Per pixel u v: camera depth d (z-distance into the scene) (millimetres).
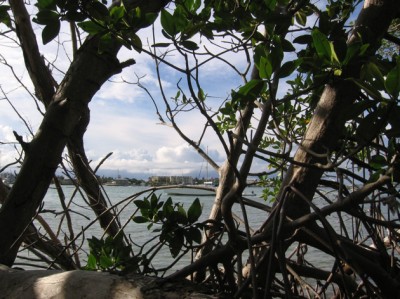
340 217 2254
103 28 1752
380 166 1445
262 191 4379
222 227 2148
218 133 1549
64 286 1463
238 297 1461
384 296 1812
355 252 1902
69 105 2238
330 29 1997
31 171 2188
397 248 2523
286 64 1477
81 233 2838
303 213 1879
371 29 1891
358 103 1356
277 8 2154
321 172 1906
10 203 2168
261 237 1737
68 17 1761
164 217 2145
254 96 1539
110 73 2332
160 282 1461
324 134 1870
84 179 3395
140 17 1745
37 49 2971
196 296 1391
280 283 2521
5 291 1581
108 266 2258
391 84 1190
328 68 1653
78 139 3291
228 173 2854
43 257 3062
